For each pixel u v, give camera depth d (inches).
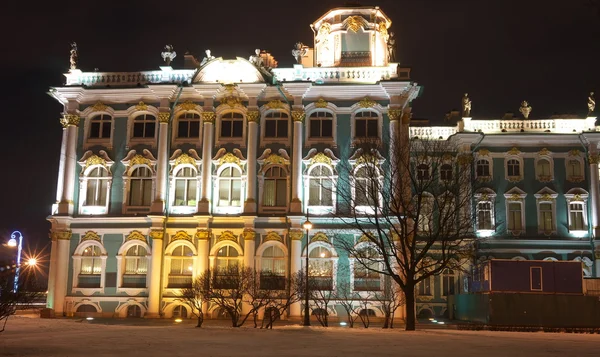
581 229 2143.2
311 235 1862.7
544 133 2182.6
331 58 2085.4
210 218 1876.2
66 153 1956.2
